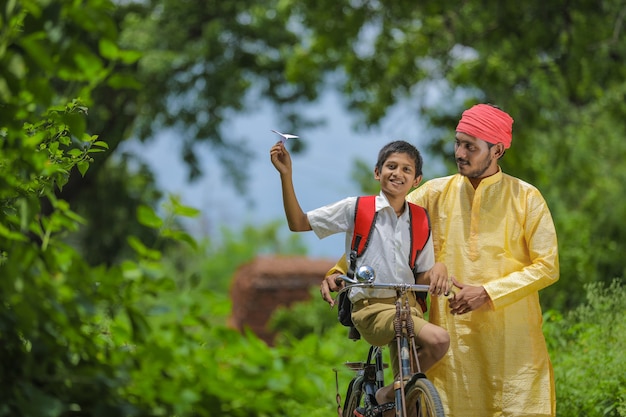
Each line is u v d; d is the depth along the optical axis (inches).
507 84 1149.7
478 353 359.6
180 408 200.5
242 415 208.8
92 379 201.5
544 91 1125.1
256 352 210.1
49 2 199.5
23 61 201.3
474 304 343.6
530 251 359.3
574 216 1010.1
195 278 211.0
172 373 210.1
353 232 342.0
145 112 1594.5
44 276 200.5
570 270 817.5
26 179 226.2
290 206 340.2
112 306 206.7
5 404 198.7
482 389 358.6
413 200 374.0
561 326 549.0
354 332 361.4
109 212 1679.4
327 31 1286.9
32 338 201.0
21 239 210.5
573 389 482.3
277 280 1411.2
